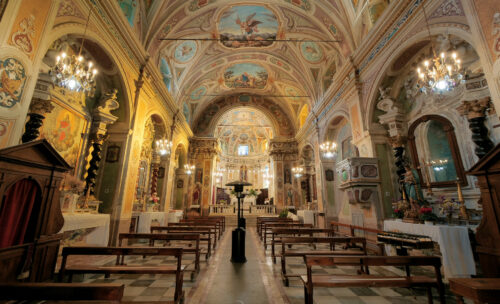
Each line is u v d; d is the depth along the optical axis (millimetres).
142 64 8062
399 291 3582
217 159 20391
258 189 25281
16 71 3648
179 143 14117
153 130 10625
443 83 4234
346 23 8398
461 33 4555
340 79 9312
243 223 5633
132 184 7695
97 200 6672
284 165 17391
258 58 13570
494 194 2906
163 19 8602
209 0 9117
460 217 5160
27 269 2732
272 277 4234
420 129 6645
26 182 2836
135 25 7574
